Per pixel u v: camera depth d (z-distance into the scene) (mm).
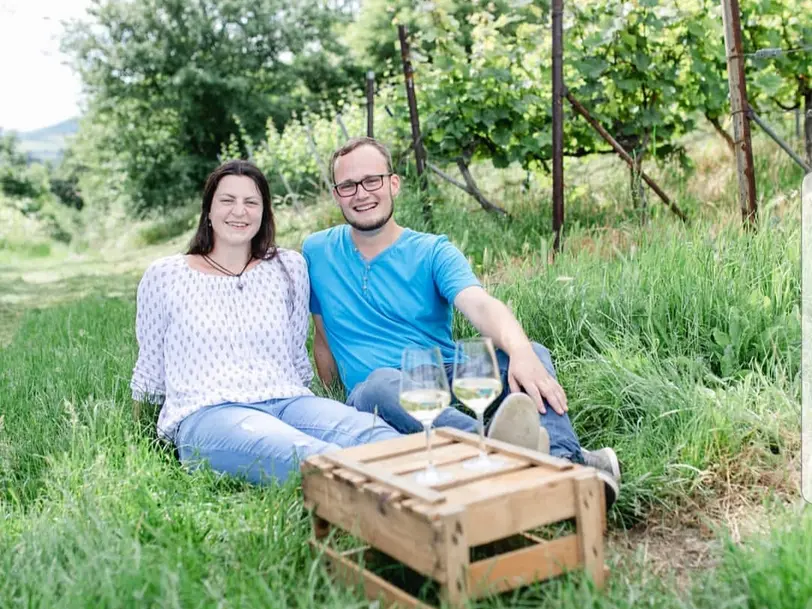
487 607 2102
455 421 3096
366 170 3641
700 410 3363
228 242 3664
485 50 7742
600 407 3660
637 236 5438
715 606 2166
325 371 4074
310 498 2518
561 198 6016
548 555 2217
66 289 12383
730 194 6879
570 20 7242
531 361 3170
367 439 3133
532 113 7773
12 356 5844
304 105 29359
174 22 29609
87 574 2289
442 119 7648
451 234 7082
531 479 2238
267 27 29609
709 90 7117
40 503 3164
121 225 28688
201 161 29453
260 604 2143
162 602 2119
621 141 7543
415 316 3701
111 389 4324
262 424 3219
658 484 3049
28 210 33500
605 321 4285
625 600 2164
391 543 2178
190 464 3307
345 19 30250
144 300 3676
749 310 4043
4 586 2330
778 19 7117
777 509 2846
